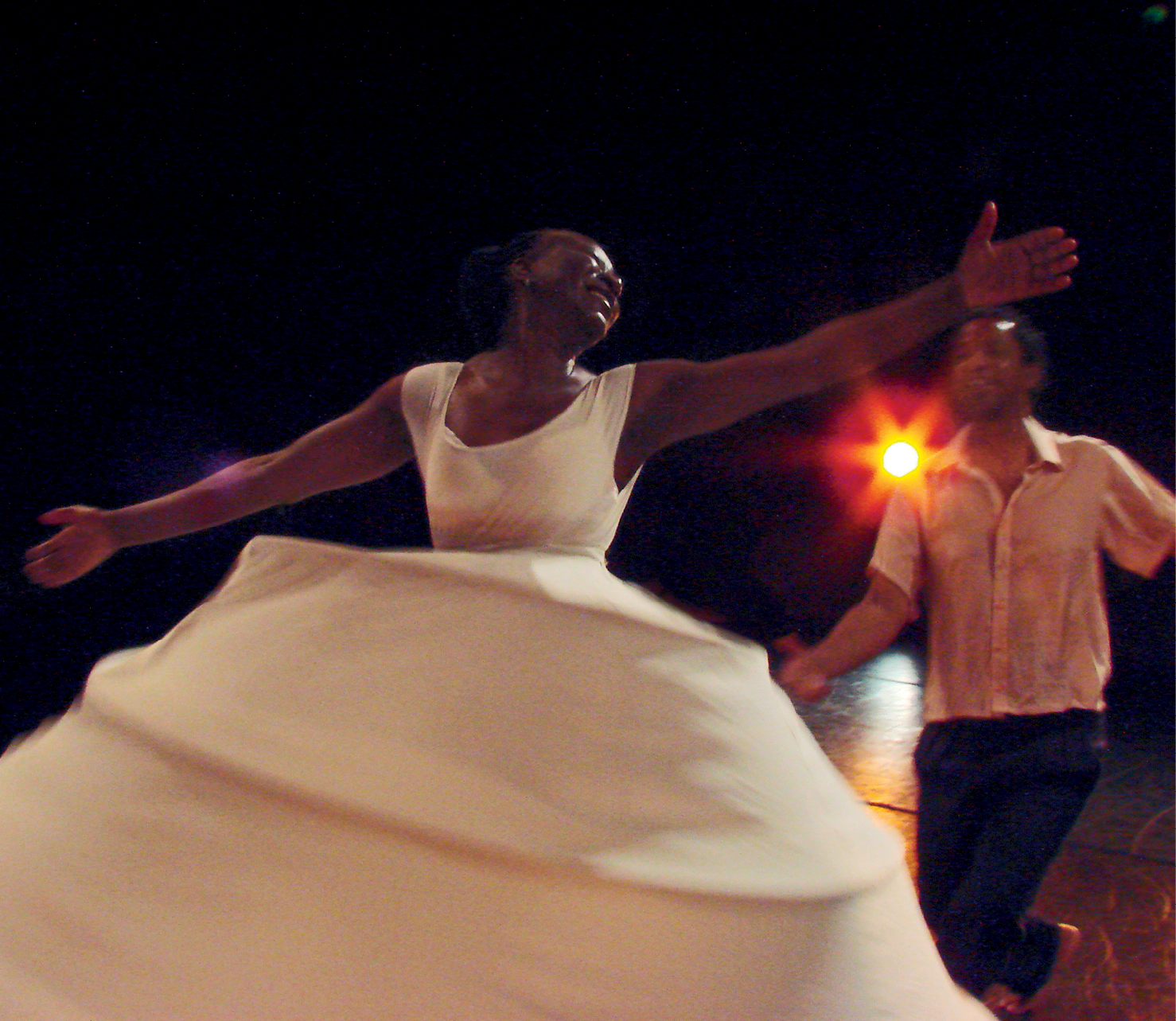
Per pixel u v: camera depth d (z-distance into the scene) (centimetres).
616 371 195
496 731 162
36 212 1032
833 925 162
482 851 149
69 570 224
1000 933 273
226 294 1148
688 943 150
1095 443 291
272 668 174
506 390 203
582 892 149
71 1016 148
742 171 1010
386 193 1055
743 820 166
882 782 616
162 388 1213
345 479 225
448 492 195
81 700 202
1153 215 920
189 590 1304
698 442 1324
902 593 302
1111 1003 359
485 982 143
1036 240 164
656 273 1108
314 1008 142
